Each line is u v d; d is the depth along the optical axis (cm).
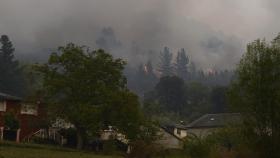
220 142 4784
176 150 4553
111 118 6166
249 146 3303
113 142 6259
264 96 3253
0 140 5397
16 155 3534
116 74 6328
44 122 6412
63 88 6131
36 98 6319
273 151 3228
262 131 3269
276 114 3225
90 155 4619
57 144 6788
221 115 10931
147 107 9225
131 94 6209
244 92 3328
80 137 6131
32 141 6600
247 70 3331
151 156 3725
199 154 4112
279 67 3288
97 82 6209
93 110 5834
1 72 13375
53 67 6303
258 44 3353
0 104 6475
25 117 6556
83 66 6194
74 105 6003
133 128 6212
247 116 3322
